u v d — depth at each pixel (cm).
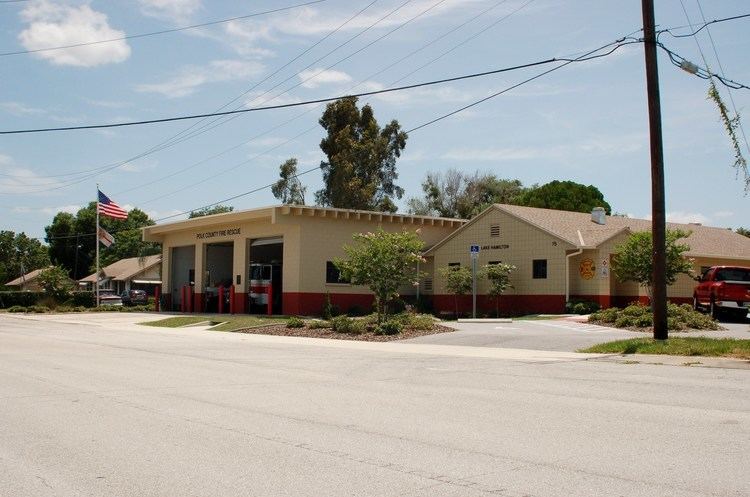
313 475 664
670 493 600
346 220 3809
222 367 1589
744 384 1261
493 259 3734
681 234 2741
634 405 1041
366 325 2609
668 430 859
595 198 6156
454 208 7162
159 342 2395
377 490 614
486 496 595
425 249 4122
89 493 613
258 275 4031
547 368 1537
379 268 2581
